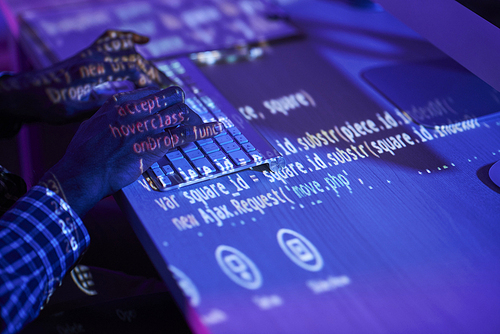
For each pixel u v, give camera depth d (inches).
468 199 29.5
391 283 25.7
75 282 32.7
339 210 28.7
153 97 30.0
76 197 28.9
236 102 35.5
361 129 33.7
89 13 42.9
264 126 33.6
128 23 41.9
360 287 25.5
